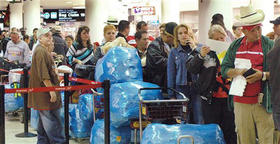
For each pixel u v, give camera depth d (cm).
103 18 2012
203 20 1141
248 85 415
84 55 764
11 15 3378
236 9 2817
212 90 477
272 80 363
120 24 745
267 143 414
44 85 579
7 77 972
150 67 568
